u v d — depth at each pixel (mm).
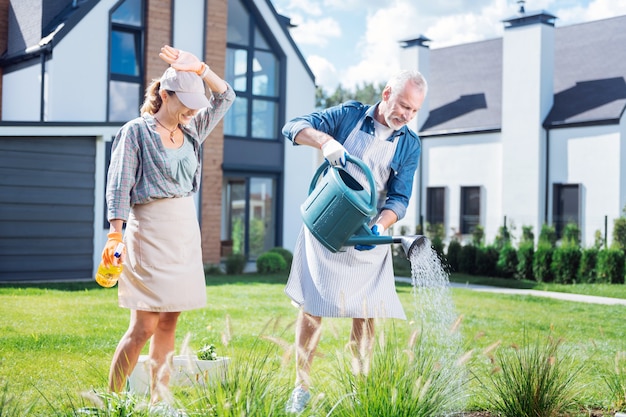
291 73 18812
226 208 18000
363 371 3344
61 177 13297
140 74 16484
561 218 21922
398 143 4281
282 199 18641
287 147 18750
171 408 2951
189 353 3061
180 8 16875
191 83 3666
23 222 12938
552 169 21938
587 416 4117
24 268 12938
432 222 24531
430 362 3576
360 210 3891
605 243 17859
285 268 16703
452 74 26422
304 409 3172
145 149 3639
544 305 11008
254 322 7766
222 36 17406
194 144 3912
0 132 12414
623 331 8266
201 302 3793
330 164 4129
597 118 20875
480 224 23281
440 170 24328
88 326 7082
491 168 23047
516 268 16703
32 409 3545
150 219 3662
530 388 3992
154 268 3627
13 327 6840
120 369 3635
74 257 13469
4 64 17422
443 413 3510
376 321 3643
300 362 3729
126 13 16297
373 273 4227
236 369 3148
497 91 24406
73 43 15383
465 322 8508
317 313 4125
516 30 22562
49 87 15219
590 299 12609
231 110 17844
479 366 4984
